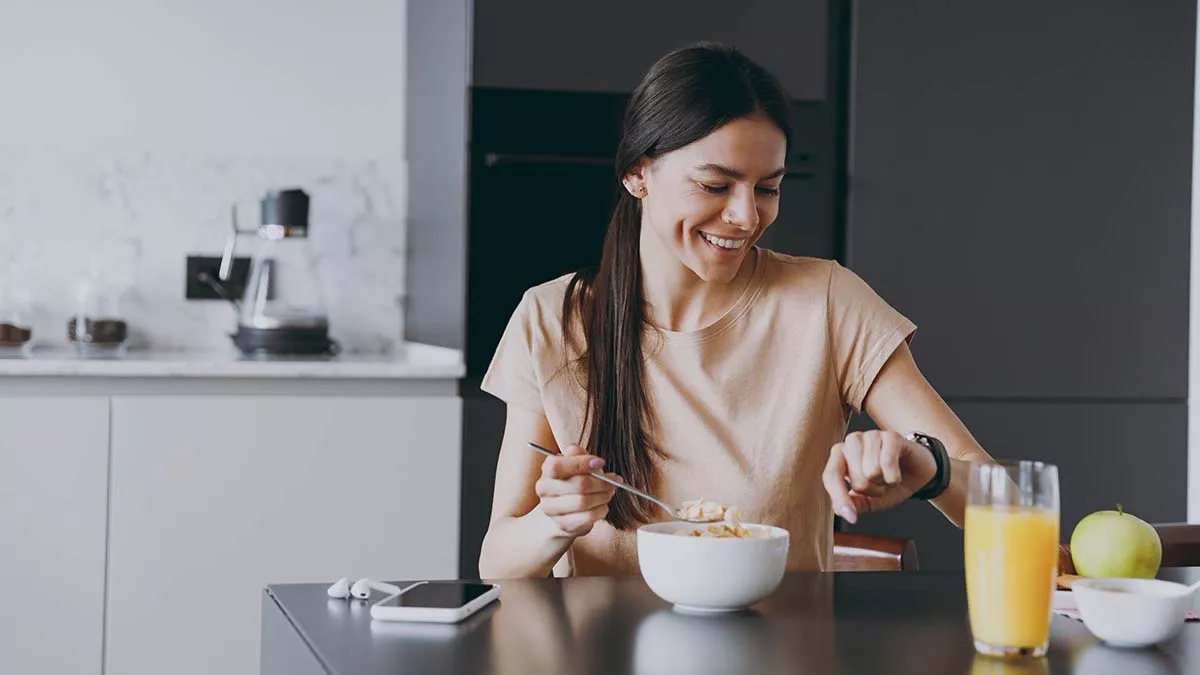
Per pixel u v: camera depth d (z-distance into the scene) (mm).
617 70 2754
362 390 2707
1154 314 2996
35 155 3020
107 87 3061
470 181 2727
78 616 2576
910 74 2875
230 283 3104
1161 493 3000
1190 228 3014
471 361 2736
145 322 3070
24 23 3020
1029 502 1031
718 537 1173
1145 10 2982
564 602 1213
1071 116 2949
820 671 981
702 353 1573
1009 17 2916
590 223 2807
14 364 2527
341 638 1069
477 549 2744
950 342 2904
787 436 1572
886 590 1279
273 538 2654
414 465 2715
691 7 2789
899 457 1203
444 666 986
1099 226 2969
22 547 2549
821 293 1607
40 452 2555
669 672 970
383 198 3201
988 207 2914
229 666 2641
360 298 3195
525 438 1592
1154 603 1053
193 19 3100
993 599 1029
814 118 2873
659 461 1555
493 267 2748
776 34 2834
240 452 2639
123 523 2590
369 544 2697
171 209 3086
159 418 2604
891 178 2871
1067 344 2957
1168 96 3002
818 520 1609
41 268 3021
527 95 2730
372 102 3197
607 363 1562
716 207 1440
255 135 3137
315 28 3164
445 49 2846
